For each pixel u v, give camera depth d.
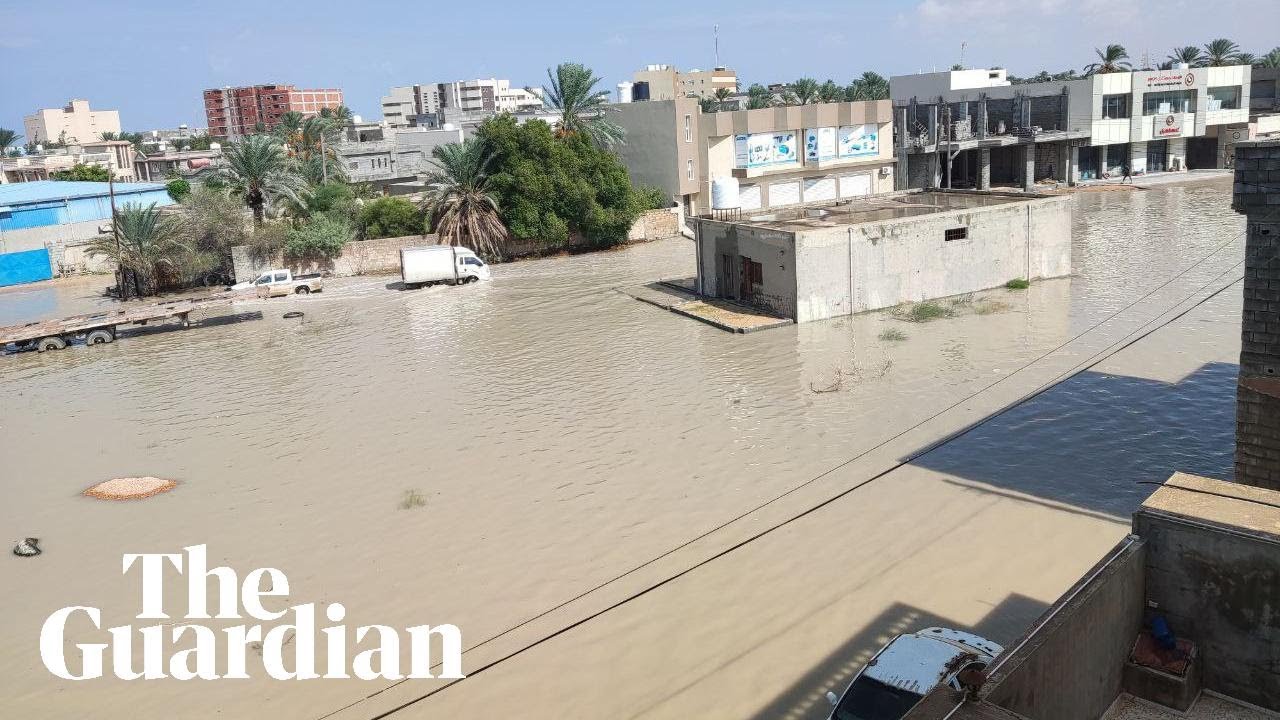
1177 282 36.19
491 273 51.19
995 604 14.03
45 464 24.38
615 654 13.68
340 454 23.28
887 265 34.47
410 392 28.45
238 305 46.44
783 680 12.67
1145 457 19.33
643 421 23.97
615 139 61.69
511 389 27.97
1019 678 7.75
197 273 51.91
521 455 22.19
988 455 20.02
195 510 20.41
